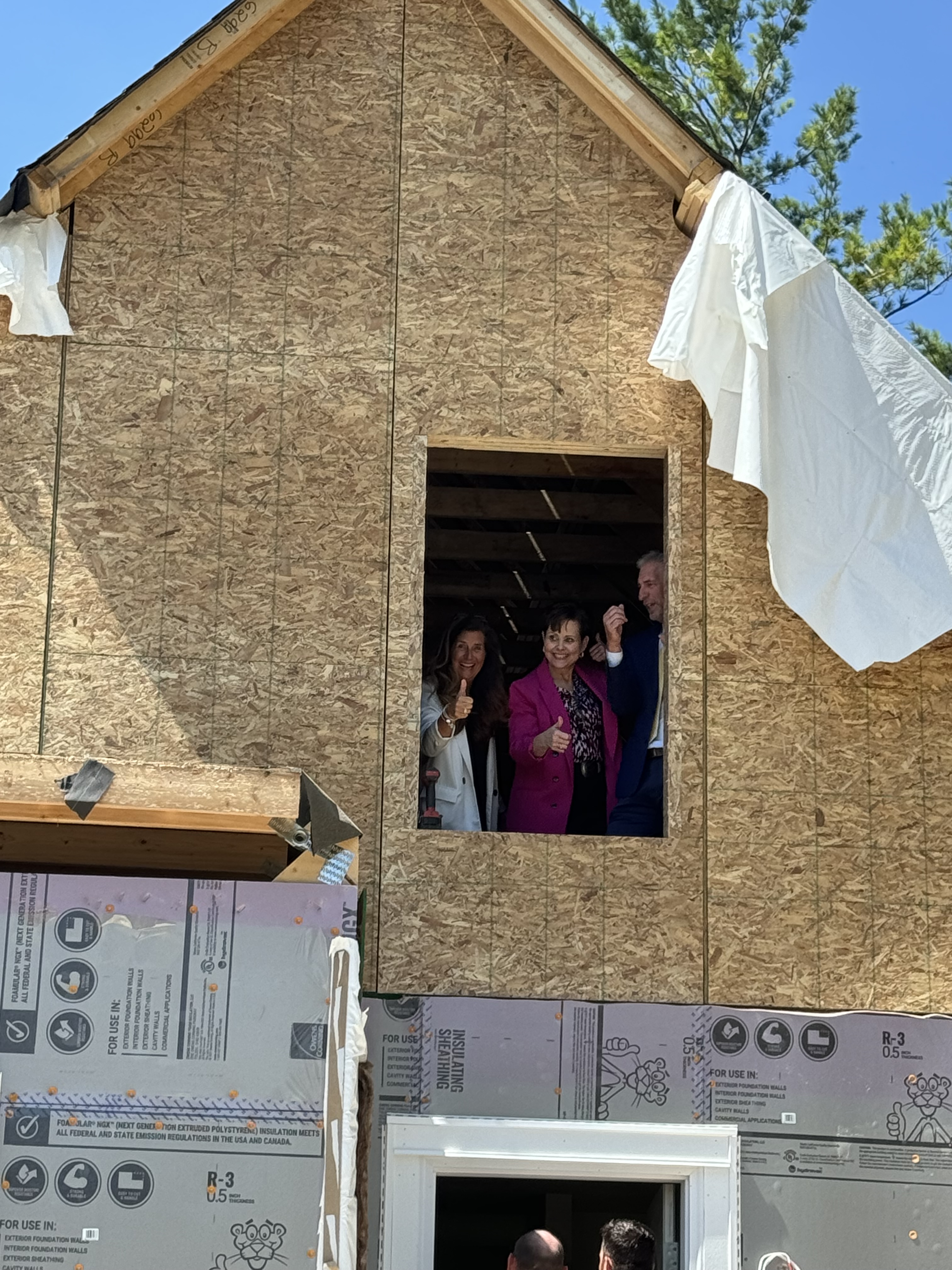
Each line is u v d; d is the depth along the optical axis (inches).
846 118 551.5
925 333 530.6
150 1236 205.5
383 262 289.7
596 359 288.4
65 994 210.5
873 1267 252.7
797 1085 259.3
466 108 296.4
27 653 271.4
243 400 283.3
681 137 280.1
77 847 249.8
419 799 297.9
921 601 265.0
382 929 263.6
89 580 275.0
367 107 295.4
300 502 280.2
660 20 559.8
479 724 323.9
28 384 281.0
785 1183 255.1
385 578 278.2
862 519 267.3
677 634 279.1
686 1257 249.1
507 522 433.7
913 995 266.5
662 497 368.5
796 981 265.6
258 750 270.7
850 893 270.1
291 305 287.1
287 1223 206.7
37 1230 204.7
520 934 264.7
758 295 264.8
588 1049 259.3
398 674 274.8
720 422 270.7
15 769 212.4
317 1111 210.1
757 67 548.7
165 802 214.1
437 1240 352.5
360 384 285.0
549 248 292.2
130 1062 209.5
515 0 285.4
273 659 274.2
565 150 296.0
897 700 278.2
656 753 291.9
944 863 272.2
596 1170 250.8
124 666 272.4
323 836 217.8
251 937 213.9
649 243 293.7
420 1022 258.7
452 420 284.2
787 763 274.8
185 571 276.4
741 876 269.6
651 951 265.6
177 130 292.0
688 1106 257.8
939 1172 256.8
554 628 321.1
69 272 285.4
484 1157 249.3
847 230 548.7
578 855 268.7
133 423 281.1
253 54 295.6
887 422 269.6
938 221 537.3
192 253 287.9
